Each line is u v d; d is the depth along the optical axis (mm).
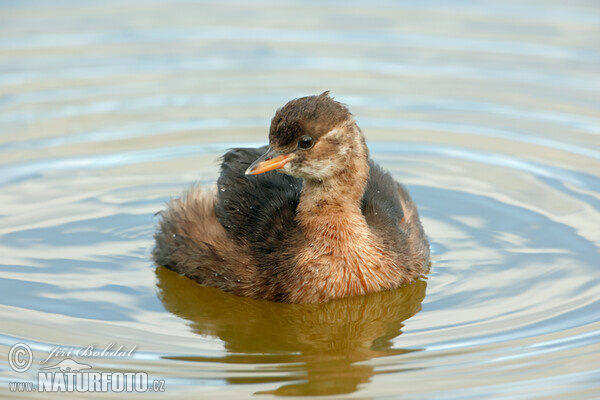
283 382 10898
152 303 12914
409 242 13594
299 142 12664
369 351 11680
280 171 12977
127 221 15117
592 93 18875
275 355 11602
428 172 16812
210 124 18266
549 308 12461
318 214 12930
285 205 13375
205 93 19312
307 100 12867
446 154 17344
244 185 13750
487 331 11938
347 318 12688
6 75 19609
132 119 18375
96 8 22344
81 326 12180
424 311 12609
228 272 13219
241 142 17656
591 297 12695
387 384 10805
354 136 12891
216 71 20047
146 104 18906
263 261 13039
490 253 14172
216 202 14016
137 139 17719
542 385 10664
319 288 12945
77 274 13562
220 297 13203
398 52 20609
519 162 16922
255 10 22484
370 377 10969
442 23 21688
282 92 19328
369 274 13008
